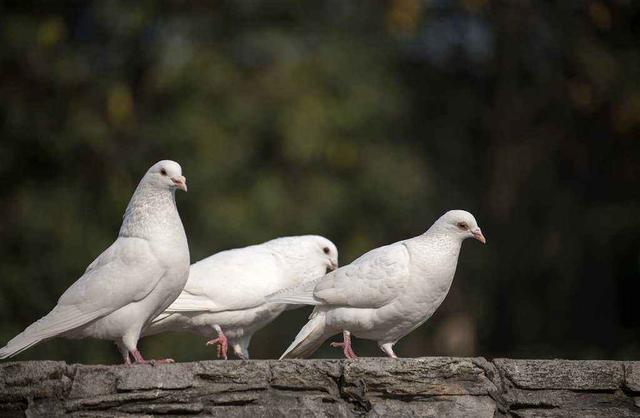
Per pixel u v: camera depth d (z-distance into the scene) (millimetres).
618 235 18734
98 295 7871
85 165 17438
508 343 18812
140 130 17266
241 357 10086
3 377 6793
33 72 17156
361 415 7086
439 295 8359
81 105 17328
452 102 20391
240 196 16500
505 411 7234
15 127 17016
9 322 16594
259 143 16922
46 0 17875
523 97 19969
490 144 19781
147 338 15906
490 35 19734
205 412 6926
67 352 16062
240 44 17438
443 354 19156
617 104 18781
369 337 8648
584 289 19594
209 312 9688
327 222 16859
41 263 16703
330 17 18406
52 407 6809
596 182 20141
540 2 19469
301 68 17141
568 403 7289
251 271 9844
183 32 17547
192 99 16984
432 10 19609
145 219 8125
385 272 8203
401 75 19641
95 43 17906
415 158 18297
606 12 18938
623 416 7238
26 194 17250
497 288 18938
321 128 16594
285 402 7043
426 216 18594
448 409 7129
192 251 15797
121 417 6805
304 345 8539
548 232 19594
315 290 8391
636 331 20016
